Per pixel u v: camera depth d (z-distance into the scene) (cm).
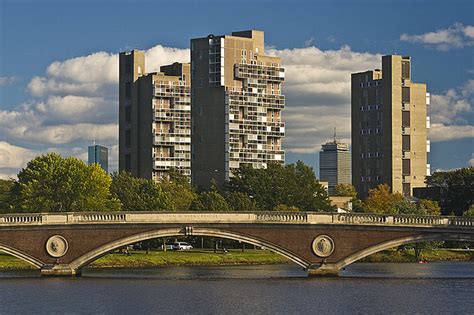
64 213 14438
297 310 11312
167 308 11462
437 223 14488
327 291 13238
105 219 14475
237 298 12438
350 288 13638
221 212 14538
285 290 13375
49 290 13238
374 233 14550
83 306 11631
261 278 15575
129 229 14475
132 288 13675
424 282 14762
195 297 12550
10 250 14375
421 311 11250
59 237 14475
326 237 14600
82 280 14588
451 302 12088
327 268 14638
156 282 14700
